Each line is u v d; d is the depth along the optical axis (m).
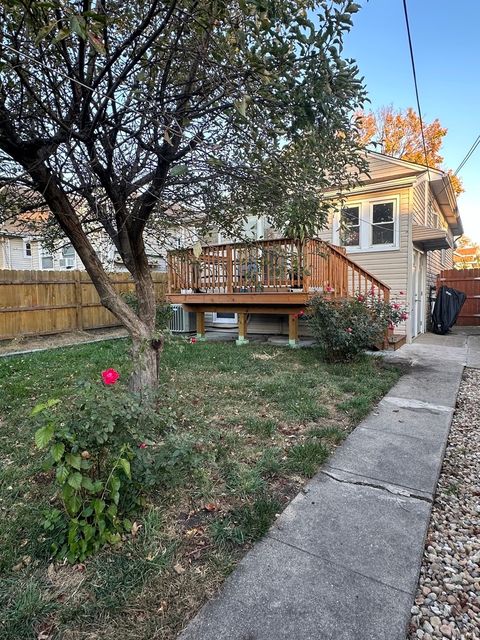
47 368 5.20
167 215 3.53
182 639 1.29
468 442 3.09
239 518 1.95
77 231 3.00
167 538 1.80
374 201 8.11
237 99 1.66
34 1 1.29
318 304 5.59
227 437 2.95
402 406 3.83
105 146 2.52
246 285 6.86
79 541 1.65
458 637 1.35
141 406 2.09
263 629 1.32
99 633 1.32
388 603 1.44
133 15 1.75
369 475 2.43
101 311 9.44
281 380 4.57
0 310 7.53
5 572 1.59
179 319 9.40
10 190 2.88
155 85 2.10
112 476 1.73
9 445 2.84
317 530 1.86
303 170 2.45
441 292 9.88
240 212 3.31
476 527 2.00
